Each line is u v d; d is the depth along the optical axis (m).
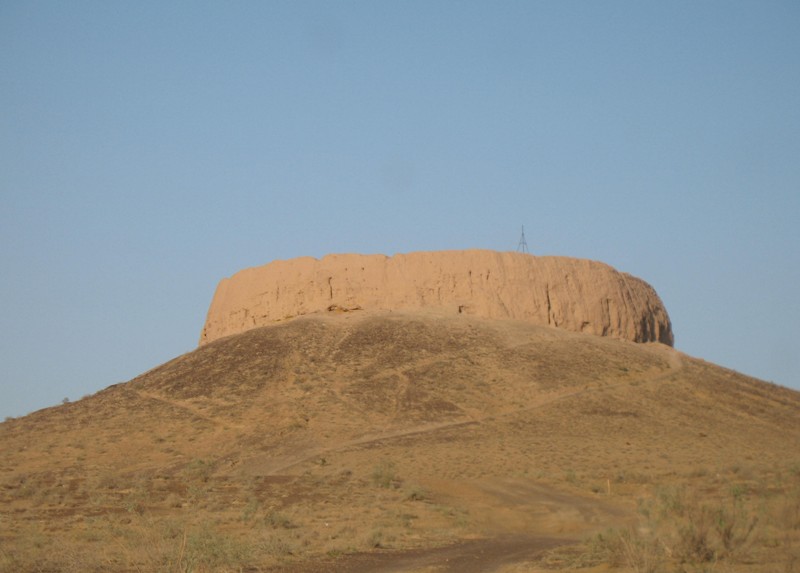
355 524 49.81
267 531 44.72
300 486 69.81
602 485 71.19
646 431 104.12
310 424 103.88
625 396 115.75
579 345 130.25
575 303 137.50
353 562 35.09
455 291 136.62
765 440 102.12
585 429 104.19
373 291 137.00
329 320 133.38
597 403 113.12
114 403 116.31
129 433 104.19
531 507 60.94
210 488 68.25
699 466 79.50
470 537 46.38
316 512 56.66
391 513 55.50
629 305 141.50
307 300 137.25
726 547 29.97
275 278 139.75
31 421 111.69
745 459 87.81
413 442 97.31
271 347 126.44
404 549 40.03
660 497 34.50
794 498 35.22
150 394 118.50
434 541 43.66
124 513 53.78
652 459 88.94
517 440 98.44
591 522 52.53
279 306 137.88
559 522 53.16
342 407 109.62
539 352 126.75
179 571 29.91
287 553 37.16
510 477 78.69
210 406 111.56
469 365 122.31
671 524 31.22
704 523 29.97
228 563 33.06
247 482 71.12
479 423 105.62
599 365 124.50
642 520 34.53
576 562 31.52
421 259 138.75
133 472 87.56
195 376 121.94
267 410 108.62
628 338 139.12
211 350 130.38
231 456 94.56
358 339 127.88
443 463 86.44
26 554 33.72
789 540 30.89
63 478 81.12
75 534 42.25
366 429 102.75
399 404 111.12
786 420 111.06
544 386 117.50
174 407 112.44
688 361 133.00
